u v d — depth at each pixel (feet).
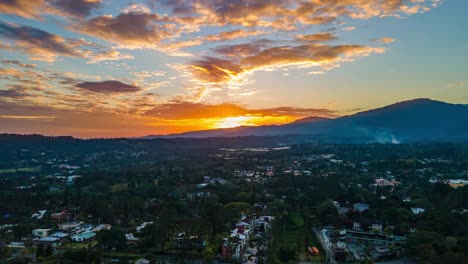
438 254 440.04
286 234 623.77
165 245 540.93
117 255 505.66
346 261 475.72
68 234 622.95
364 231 582.35
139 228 635.66
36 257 491.31
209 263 465.47
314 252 511.40
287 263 471.21
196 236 560.61
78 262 465.47
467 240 467.93
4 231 631.97
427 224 568.00
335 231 584.81
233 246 504.43
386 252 492.95
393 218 617.62
